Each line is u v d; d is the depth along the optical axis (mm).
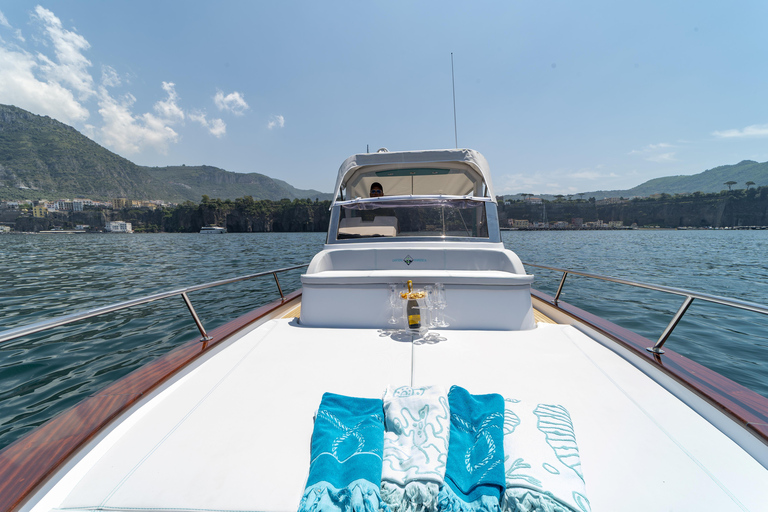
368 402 1515
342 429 1369
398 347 2307
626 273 18000
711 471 1225
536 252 30438
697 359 5934
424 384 1841
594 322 2615
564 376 1906
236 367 2051
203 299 10477
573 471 1119
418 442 1229
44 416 4312
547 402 1654
